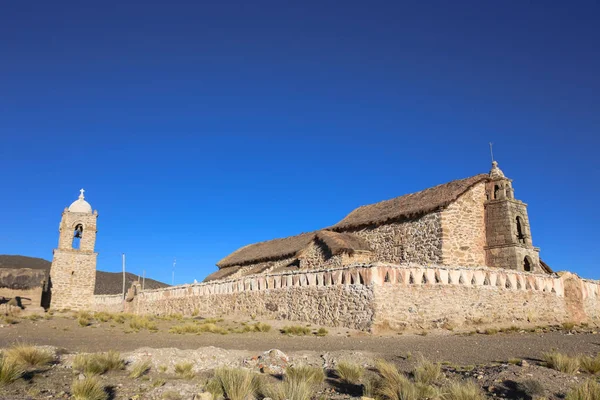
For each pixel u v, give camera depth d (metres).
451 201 28.58
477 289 23.73
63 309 44.47
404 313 21.47
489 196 30.92
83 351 15.38
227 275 43.88
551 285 27.41
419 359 13.73
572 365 11.35
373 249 32.56
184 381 11.58
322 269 24.25
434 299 22.33
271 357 13.59
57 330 22.39
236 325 25.25
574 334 21.28
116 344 17.61
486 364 12.53
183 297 37.44
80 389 9.51
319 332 20.95
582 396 8.63
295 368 12.03
